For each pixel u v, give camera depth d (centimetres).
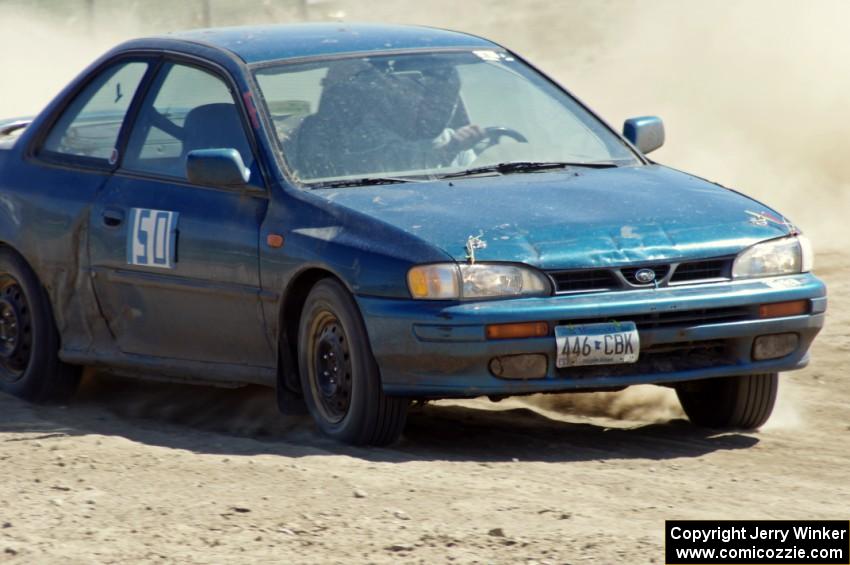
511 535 1817
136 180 2672
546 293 2227
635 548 1766
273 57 2638
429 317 2192
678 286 2286
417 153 2528
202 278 2516
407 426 2564
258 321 2445
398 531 1836
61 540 1830
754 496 2045
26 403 2842
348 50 2684
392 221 2284
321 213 2358
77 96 2886
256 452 2297
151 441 2412
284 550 1770
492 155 2566
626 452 2355
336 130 2528
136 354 2700
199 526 1870
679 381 2306
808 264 2417
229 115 2572
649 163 2672
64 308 2808
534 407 2778
